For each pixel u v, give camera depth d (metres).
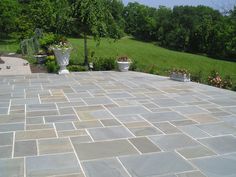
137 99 7.26
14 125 5.32
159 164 3.88
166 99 7.30
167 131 5.06
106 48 38.09
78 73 11.29
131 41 54.41
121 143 4.54
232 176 3.60
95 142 4.57
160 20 53.69
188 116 5.91
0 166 3.80
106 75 10.89
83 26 12.79
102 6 12.89
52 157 4.05
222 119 5.75
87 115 5.91
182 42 46.25
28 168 3.75
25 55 18.28
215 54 40.78
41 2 22.22
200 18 46.47
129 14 57.44
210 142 4.60
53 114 5.97
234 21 37.19
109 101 7.04
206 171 3.71
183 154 4.18
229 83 9.77
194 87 8.80
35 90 8.19
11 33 34.91
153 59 36.62
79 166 3.81
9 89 8.34
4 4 33.94
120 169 3.74
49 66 11.55
